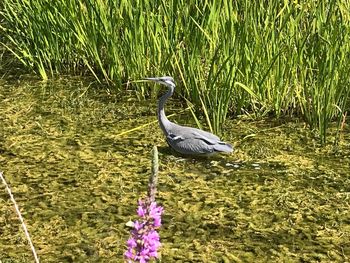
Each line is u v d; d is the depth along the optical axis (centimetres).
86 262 441
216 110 654
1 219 496
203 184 548
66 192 535
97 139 633
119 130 654
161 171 570
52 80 795
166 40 710
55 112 696
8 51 895
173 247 460
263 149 605
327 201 521
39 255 449
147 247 287
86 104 719
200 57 697
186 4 691
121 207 512
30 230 481
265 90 691
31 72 823
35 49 817
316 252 456
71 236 473
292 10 655
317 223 493
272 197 528
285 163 582
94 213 504
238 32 652
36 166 577
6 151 605
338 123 619
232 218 498
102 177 559
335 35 626
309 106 657
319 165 579
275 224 491
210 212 506
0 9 927
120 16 737
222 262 442
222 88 638
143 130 655
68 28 794
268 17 667
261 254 453
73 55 819
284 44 661
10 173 564
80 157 595
